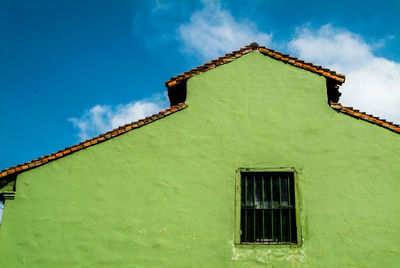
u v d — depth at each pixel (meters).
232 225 8.46
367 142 9.02
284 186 8.91
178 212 8.62
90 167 9.09
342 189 8.60
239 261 8.09
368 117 9.27
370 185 8.58
